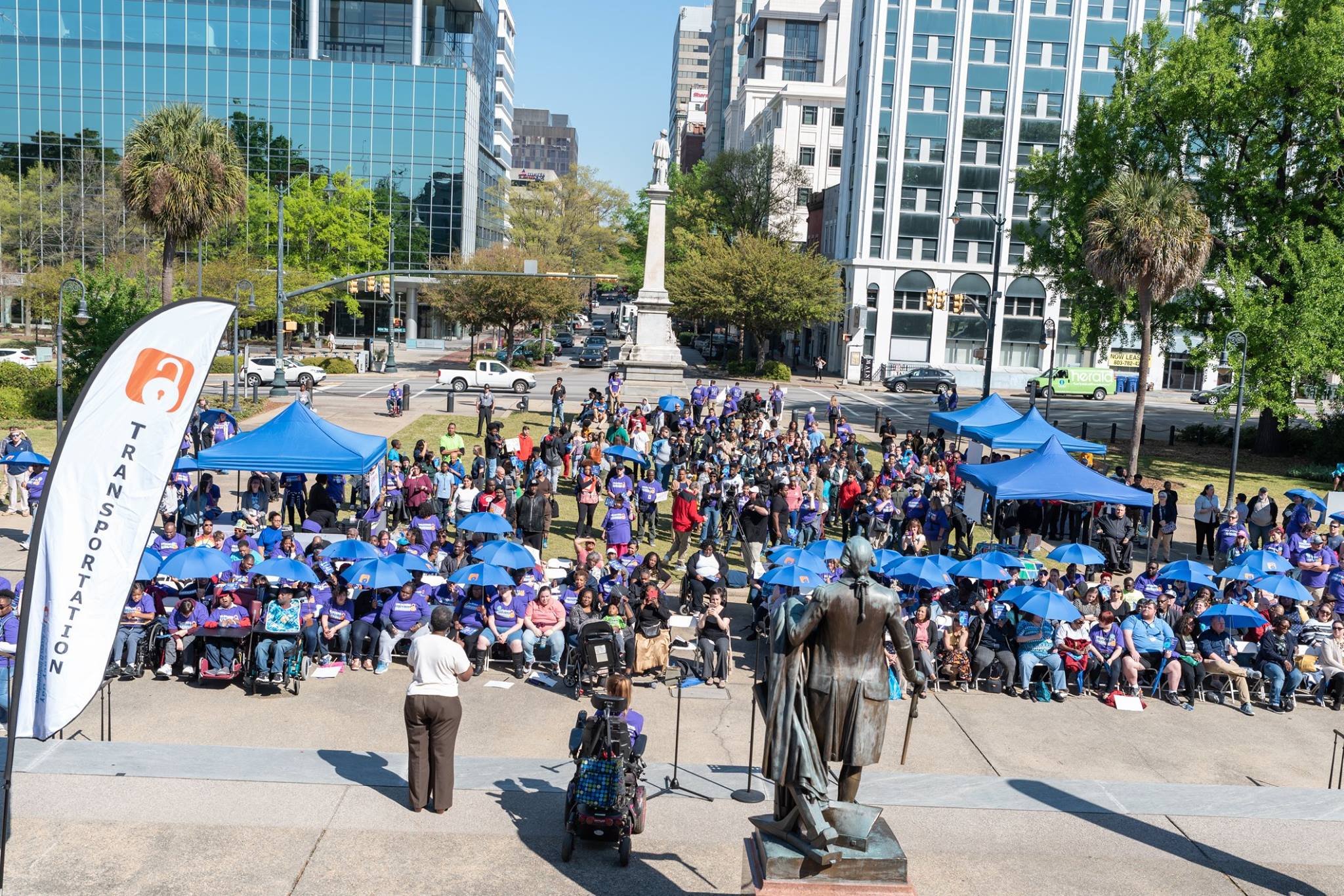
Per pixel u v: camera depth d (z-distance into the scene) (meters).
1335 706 15.82
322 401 48.09
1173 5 71.81
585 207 92.19
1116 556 23.70
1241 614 15.65
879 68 72.56
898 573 16.89
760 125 116.00
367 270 79.69
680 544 23.06
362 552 16.03
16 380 41.94
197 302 8.77
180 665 14.57
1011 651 15.74
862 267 74.69
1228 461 41.81
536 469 24.09
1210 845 9.55
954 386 49.94
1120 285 33.38
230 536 19.16
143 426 8.69
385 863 8.59
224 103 82.94
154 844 8.69
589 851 9.00
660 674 15.23
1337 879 8.97
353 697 14.00
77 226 77.19
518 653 15.20
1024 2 71.75
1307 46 38.44
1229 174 40.78
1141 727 14.57
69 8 79.75
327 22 88.62
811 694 7.32
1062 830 9.73
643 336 62.47
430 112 85.25
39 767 10.06
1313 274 35.62
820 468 27.92
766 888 7.20
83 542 8.59
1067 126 73.06
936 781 10.80
